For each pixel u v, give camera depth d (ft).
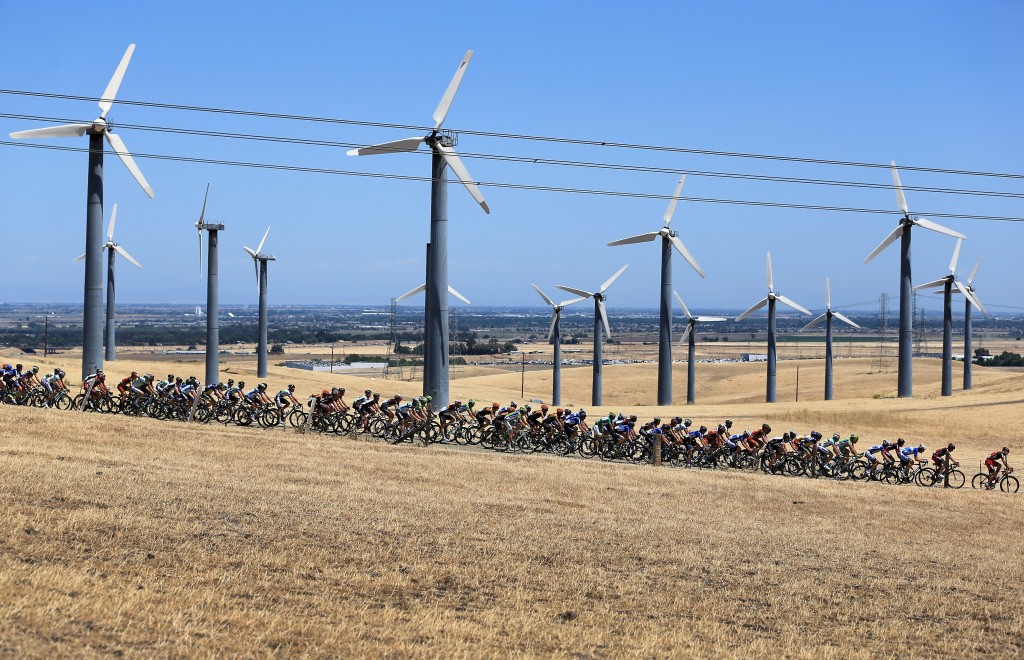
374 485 94.99
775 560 75.31
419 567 64.34
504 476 107.65
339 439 132.05
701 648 52.16
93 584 53.16
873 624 59.82
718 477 120.47
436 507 85.35
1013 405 247.91
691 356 361.71
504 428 138.00
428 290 166.40
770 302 351.46
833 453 135.74
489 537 75.20
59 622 46.06
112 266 310.24
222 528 70.18
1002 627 60.75
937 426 206.08
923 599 66.59
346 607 54.44
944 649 55.88
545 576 65.10
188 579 56.65
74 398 151.94
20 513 66.90
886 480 134.62
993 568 77.82
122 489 79.25
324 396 140.26
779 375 556.92
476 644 49.47
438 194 165.27
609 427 136.98
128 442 111.24
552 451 138.10
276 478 94.22
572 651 50.11
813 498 109.29
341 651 46.62
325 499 84.43
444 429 139.44
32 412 130.41
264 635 47.70
